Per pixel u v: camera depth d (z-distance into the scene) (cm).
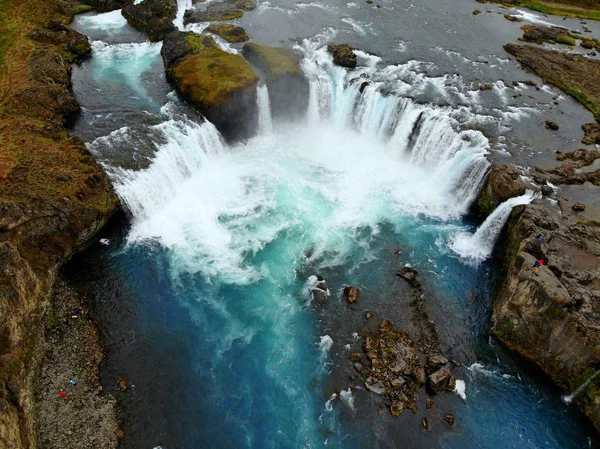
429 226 4859
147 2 7781
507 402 3431
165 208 4866
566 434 3284
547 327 3500
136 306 3947
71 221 4069
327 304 4059
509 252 4238
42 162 4309
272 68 5959
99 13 8231
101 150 4834
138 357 3584
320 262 4441
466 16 8631
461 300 4147
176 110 5597
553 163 4966
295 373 3559
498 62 6994
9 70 5709
